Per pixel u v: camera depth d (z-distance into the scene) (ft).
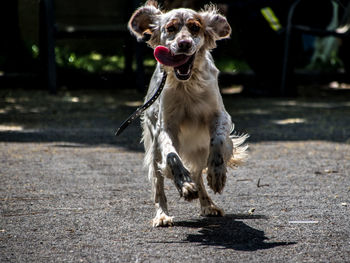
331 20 97.55
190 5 76.07
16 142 47.16
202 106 26.66
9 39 95.50
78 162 39.40
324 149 42.93
